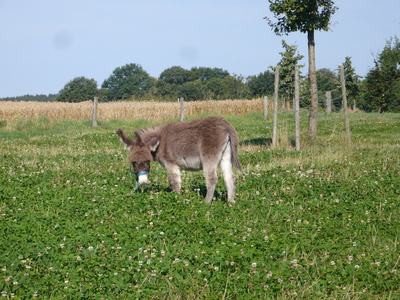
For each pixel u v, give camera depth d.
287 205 11.20
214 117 11.36
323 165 16.38
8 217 9.76
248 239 8.57
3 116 44.69
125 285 6.68
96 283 6.70
